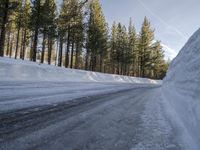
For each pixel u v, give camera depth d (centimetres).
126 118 710
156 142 488
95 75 3022
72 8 3100
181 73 933
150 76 6756
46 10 2948
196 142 461
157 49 5522
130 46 5312
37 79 1814
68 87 1476
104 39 4047
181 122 646
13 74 1598
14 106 699
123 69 5819
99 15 3816
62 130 520
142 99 1242
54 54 6328
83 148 425
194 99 555
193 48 827
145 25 4997
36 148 404
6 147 396
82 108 807
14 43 5300
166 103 1092
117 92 1551
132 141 488
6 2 2391
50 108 737
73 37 3344
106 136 510
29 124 537
